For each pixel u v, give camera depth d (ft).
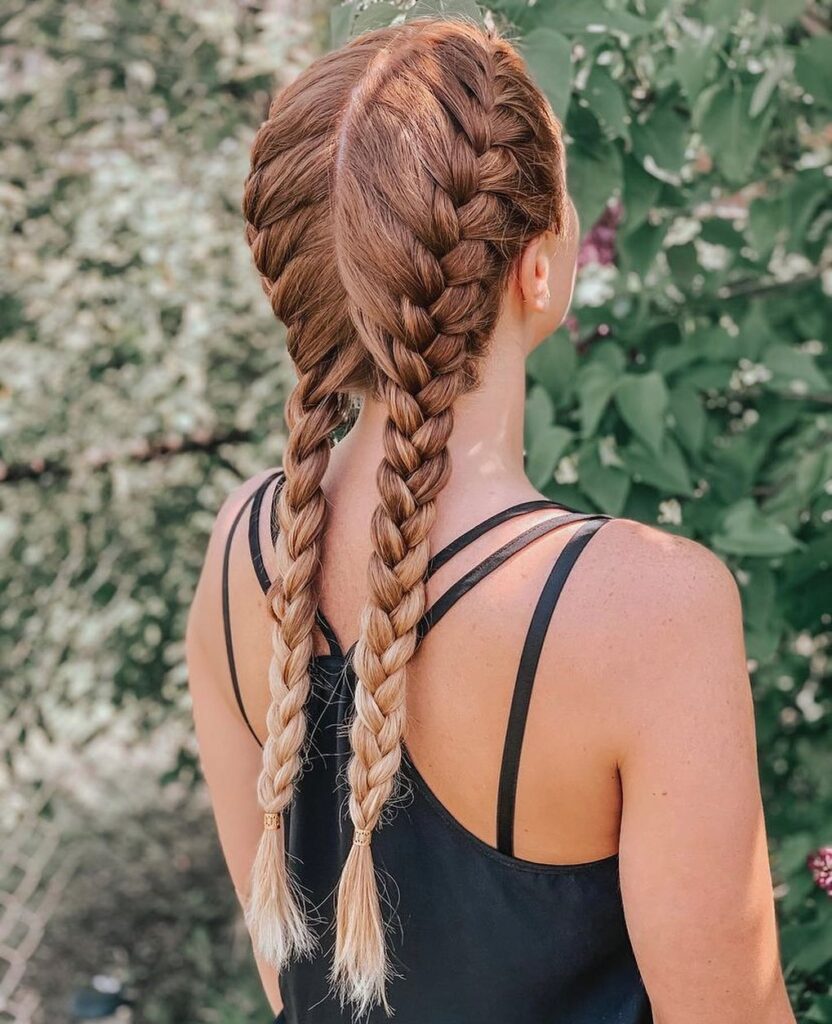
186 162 10.14
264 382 10.60
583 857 2.46
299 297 2.62
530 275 2.57
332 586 2.68
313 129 2.53
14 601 10.56
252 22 9.45
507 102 2.50
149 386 10.29
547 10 4.37
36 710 10.71
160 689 10.69
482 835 2.47
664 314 5.92
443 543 2.48
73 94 9.71
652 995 2.42
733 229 5.93
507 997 2.54
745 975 2.36
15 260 10.07
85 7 9.63
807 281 6.09
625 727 2.27
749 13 5.02
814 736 6.39
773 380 5.38
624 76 5.13
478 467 2.54
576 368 5.08
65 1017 11.75
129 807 13.70
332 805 2.74
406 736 2.50
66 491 10.69
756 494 5.72
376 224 2.40
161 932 12.37
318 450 2.67
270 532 2.88
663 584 2.27
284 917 2.69
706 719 2.26
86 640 10.77
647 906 2.33
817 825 5.71
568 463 5.33
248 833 3.37
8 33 9.62
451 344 2.46
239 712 3.23
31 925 12.19
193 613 3.26
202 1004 11.70
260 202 2.61
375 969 2.49
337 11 4.13
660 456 4.92
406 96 2.43
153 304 10.01
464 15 3.56
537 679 2.30
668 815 2.27
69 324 10.20
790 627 5.60
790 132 5.66
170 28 9.64
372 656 2.43
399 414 2.45
